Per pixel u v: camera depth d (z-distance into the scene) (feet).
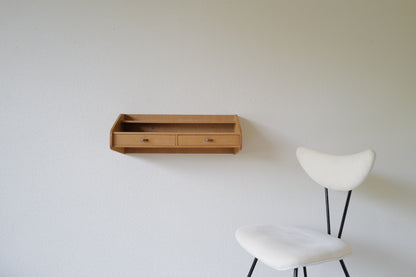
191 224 5.38
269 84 5.54
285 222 5.50
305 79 5.59
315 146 5.57
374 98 5.67
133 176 5.33
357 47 5.67
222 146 4.77
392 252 5.57
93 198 5.28
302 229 4.57
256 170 5.49
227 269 5.41
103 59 5.37
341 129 5.61
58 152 5.27
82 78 5.33
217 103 5.48
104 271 5.26
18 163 5.22
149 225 5.33
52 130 5.27
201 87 5.46
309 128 5.57
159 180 5.36
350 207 5.58
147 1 5.45
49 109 5.28
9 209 5.19
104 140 5.32
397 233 5.60
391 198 5.61
